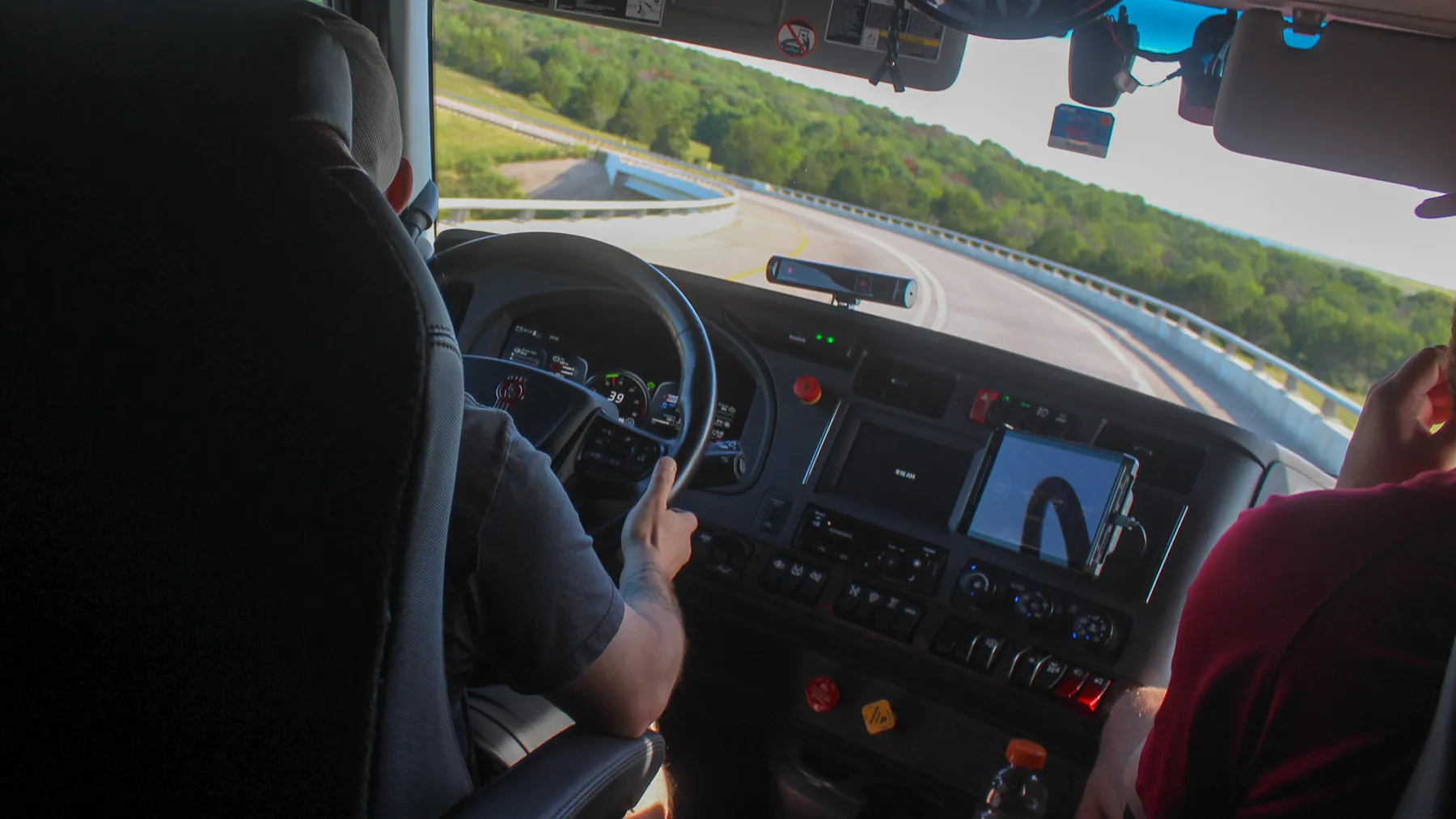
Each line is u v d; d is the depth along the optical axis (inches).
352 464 28.1
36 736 33.3
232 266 28.2
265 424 28.4
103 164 28.8
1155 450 76.9
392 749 31.4
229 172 28.1
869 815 87.7
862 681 85.4
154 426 29.3
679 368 88.5
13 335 29.9
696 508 88.4
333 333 27.8
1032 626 77.7
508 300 91.3
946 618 80.6
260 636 29.8
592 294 88.7
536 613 38.8
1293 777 37.7
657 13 79.7
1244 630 39.8
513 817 37.3
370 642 29.2
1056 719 78.2
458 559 36.7
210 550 29.5
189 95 28.4
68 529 30.8
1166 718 43.8
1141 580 76.5
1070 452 76.1
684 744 96.4
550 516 38.3
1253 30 62.4
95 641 31.5
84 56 28.9
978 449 82.0
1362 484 48.4
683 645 48.1
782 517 86.1
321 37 29.0
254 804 31.7
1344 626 37.0
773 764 91.5
